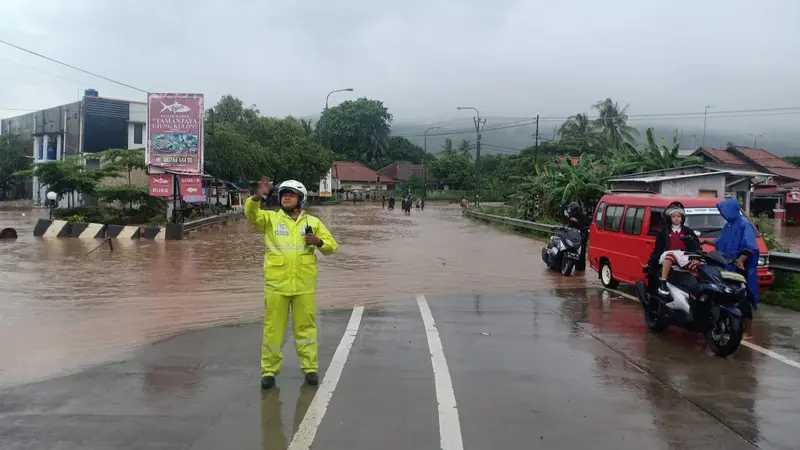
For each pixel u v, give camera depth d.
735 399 5.31
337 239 23.88
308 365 5.59
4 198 58.12
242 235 23.77
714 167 18.62
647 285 8.30
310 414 4.84
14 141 56.69
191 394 5.31
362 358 6.54
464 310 9.42
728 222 8.06
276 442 4.31
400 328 8.09
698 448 4.29
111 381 5.67
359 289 11.51
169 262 15.07
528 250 19.67
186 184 24.14
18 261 14.89
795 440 4.45
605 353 6.84
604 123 60.69
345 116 99.38
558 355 6.74
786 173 43.94
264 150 53.34
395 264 15.60
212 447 4.21
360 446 4.25
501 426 4.64
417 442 4.33
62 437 4.37
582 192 25.62
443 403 5.13
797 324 8.40
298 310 5.55
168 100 23.77
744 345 7.24
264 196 5.41
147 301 9.91
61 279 12.17
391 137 115.31
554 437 4.45
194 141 23.91
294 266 5.46
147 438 4.36
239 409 4.95
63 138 46.16
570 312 9.30
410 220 39.44
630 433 4.54
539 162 64.06
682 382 5.79
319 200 75.69
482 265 15.52
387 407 5.02
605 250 11.67
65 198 41.38
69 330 7.80
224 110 60.84
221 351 6.76
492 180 81.69
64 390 5.41
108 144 44.28
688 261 7.33
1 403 5.07
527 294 11.02
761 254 9.41
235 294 10.60
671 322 7.52
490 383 5.70
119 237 21.55
